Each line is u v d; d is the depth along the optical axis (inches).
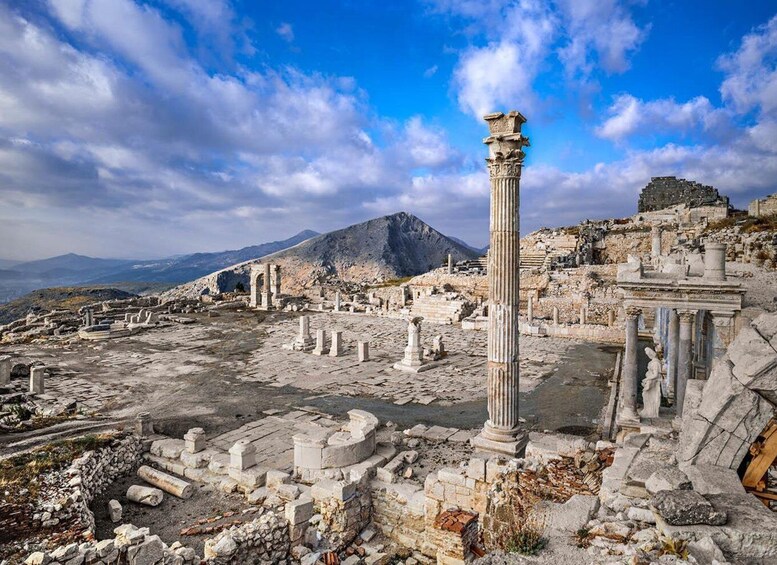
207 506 592.7
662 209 3312.0
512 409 629.9
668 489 305.6
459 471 545.0
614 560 271.4
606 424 842.2
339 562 476.4
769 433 325.1
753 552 259.4
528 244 3149.6
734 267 1310.3
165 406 1010.1
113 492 631.8
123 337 1889.8
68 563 354.3
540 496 423.2
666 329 1159.0
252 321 2273.6
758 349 322.3
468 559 414.9
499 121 601.0
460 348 1614.2
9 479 559.8
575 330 1732.3
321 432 673.0
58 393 1099.9
